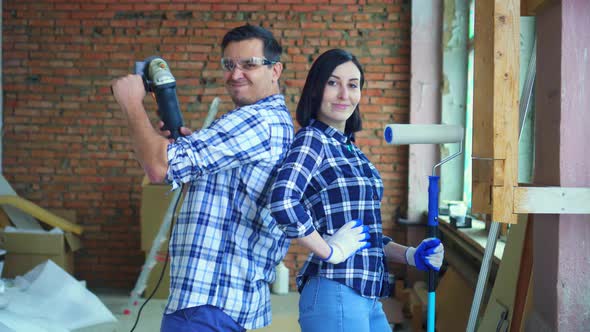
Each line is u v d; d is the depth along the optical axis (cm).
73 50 530
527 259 247
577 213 195
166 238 475
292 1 526
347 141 181
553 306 216
